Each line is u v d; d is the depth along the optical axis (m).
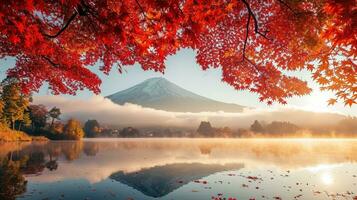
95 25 5.66
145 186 15.65
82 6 5.58
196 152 45.66
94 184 15.52
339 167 23.80
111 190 14.11
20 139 70.69
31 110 89.56
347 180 17.09
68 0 5.62
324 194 13.27
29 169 20.64
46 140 80.88
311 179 17.62
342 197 12.66
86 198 12.26
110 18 4.96
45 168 21.55
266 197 12.80
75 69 9.43
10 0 4.06
